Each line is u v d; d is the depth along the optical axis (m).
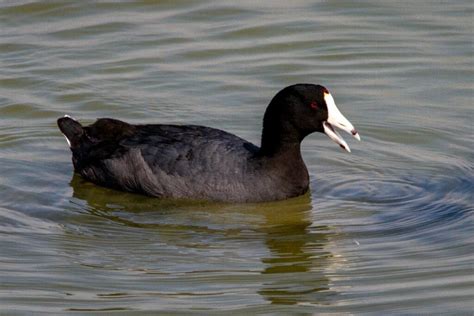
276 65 19.05
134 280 12.72
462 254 13.30
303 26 20.41
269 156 15.05
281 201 14.98
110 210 14.76
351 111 17.52
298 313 12.04
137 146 15.32
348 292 12.49
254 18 20.73
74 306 12.12
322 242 13.78
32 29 20.39
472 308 12.05
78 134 16.03
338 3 21.12
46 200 14.99
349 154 16.41
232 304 12.19
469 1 21.05
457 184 15.35
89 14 20.91
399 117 17.30
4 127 17.17
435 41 19.69
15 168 15.94
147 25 20.53
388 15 20.72
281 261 13.23
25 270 12.91
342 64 19.09
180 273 12.91
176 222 14.37
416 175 15.67
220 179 14.91
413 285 12.61
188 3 21.14
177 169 15.02
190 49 19.59
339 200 15.02
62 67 18.95
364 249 13.54
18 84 18.42
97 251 13.47
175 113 17.42
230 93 18.09
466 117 17.22
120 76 18.69
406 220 14.33
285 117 14.92
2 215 14.43
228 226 14.27
